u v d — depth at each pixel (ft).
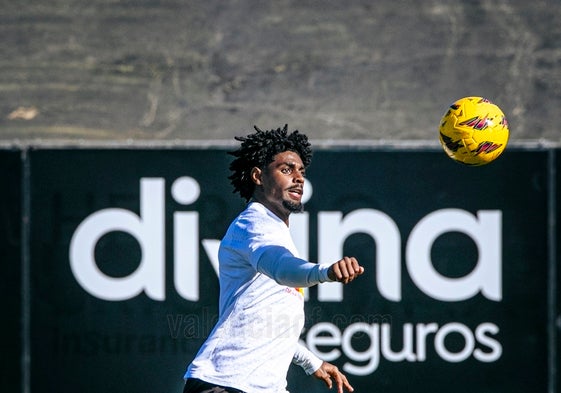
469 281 98.17
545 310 98.17
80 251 98.78
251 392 54.29
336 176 98.63
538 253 98.37
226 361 54.29
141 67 115.75
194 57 116.06
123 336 98.12
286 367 55.83
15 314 98.78
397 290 97.96
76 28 117.39
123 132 112.47
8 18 117.39
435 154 98.78
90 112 113.50
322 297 97.60
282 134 57.57
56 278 98.84
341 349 97.40
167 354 98.22
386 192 98.63
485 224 98.63
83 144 102.73
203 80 114.83
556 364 97.86
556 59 115.55
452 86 114.11
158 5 118.42
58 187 99.25
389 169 98.68
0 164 99.19
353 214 98.43
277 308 54.54
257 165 56.95
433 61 115.24
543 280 98.27
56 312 98.63
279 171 56.59
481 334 97.86
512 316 98.12
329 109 112.98
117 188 99.09
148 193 98.99
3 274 98.94
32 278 98.89
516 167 98.73
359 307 97.76
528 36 116.47
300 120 112.27
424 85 114.11
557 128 112.78
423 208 98.63
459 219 98.63
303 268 47.98
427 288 98.07
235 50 116.26
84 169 99.25
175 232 98.73
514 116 113.19
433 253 98.27
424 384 97.45
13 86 114.42
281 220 56.44
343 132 111.55
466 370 97.60
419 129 111.86
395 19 117.39
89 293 98.63
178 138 112.06
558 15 117.50
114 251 98.73
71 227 98.99
